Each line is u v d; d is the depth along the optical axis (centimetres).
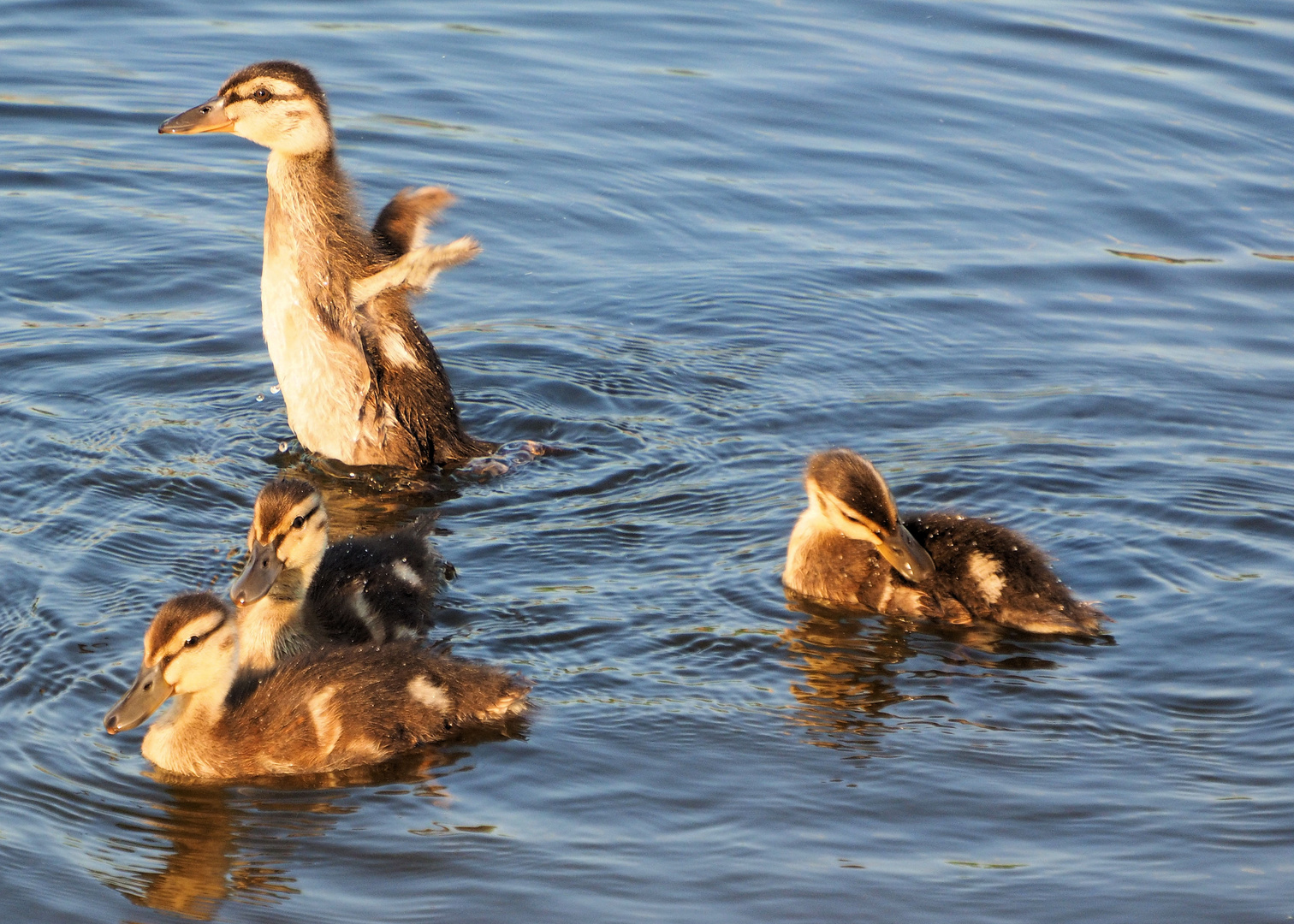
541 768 1019
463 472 1441
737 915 888
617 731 1059
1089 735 1066
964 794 998
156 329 1688
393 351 1453
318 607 1192
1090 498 1401
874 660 1159
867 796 994
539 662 1140
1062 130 2164
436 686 1060
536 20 2450
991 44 2409
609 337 1722
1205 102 2231
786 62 2341
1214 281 1856
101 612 1162
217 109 1427
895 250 1914
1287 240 1933
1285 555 1299
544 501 1391
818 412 1578
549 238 1919
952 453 1485
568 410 1578
